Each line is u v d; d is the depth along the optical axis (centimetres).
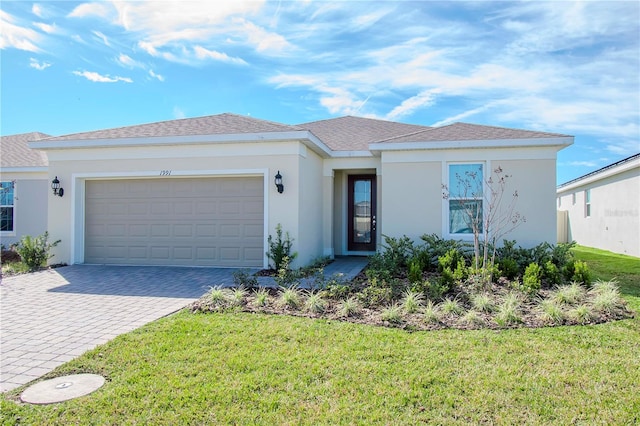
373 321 580
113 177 1120
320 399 353
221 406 342
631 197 1430
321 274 775
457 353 454
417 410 336
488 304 635
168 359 439
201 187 1097
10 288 832
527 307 648
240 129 1065
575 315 591
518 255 949
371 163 1288
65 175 1142
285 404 345
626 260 1283
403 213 1106
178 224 1107
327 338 504
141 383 383
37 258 1079
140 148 1102
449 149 1077
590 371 409
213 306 654
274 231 1034
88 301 717
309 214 1138
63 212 1143
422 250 1006
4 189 1520
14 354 466
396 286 739
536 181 1038
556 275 781
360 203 1437
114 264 1135
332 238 1344
